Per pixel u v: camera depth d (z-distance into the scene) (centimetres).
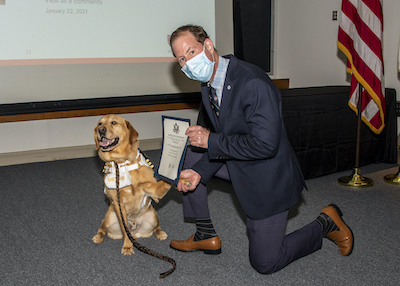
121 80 468
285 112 308
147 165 208
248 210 164
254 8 552
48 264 200
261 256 169
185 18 452
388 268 185
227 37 538
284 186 160
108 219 220
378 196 291
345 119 344
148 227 224
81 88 450
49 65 428
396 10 408
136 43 437
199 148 195
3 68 409
